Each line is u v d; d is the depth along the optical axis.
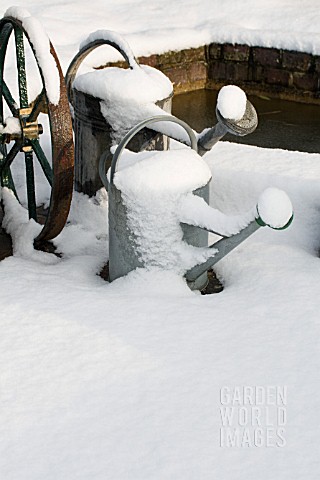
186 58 7.01
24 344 2.53
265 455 2.07
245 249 3.25
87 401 2.27
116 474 2.00
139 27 7.14
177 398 2.28
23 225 3.46
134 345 2.52
